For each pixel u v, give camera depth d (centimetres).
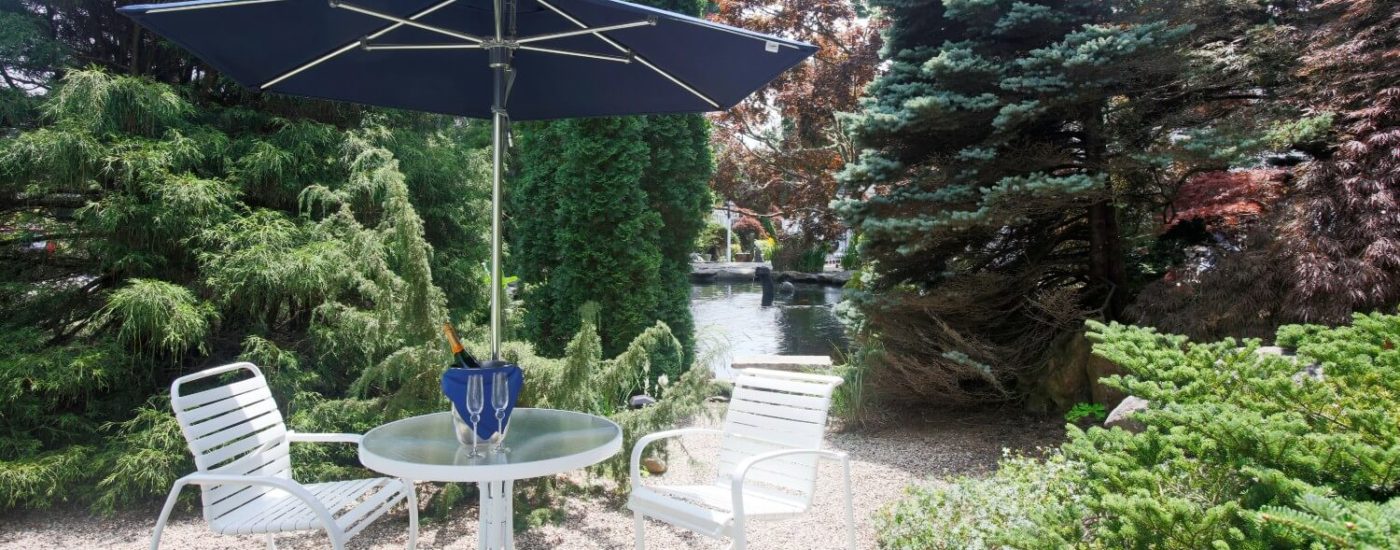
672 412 425
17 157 409
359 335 430
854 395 619
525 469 243
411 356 397
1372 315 273
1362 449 177
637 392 625
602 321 618
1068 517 222
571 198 618
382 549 360
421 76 356
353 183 493
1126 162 557
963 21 595
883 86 611
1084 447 230
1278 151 578
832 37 1353
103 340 434
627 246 613
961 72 559
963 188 563
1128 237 673
